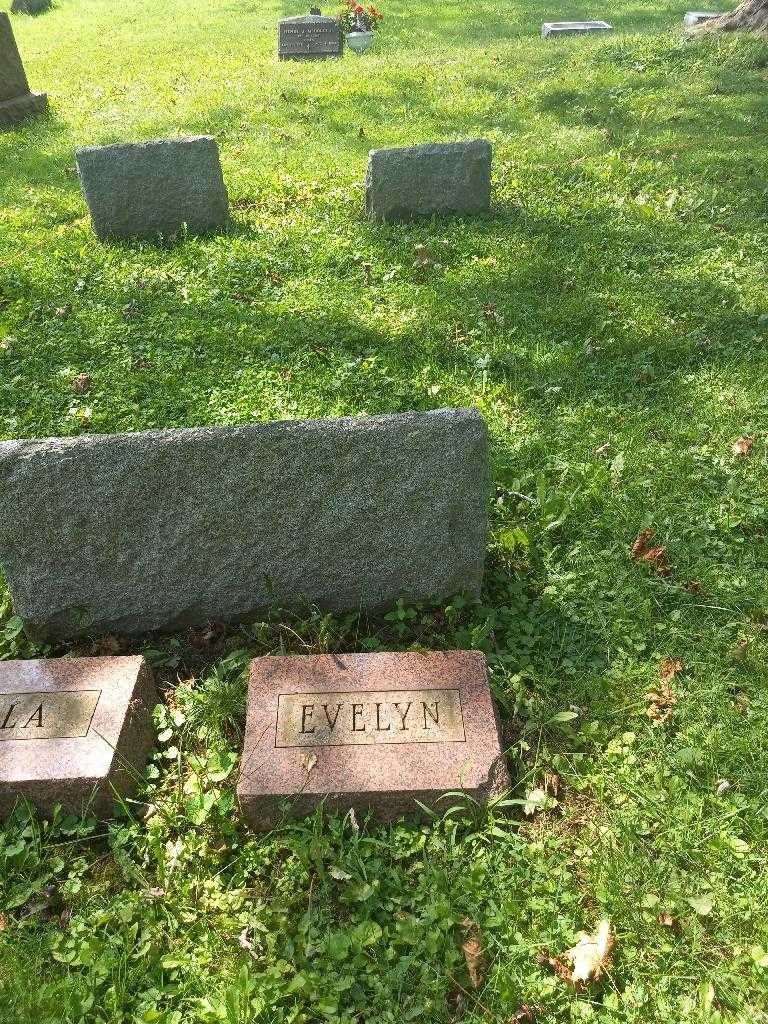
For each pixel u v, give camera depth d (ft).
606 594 11.73
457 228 23.07
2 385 16.66
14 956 7.85
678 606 11.55
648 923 8.07
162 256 21.98
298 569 11.27
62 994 7.66
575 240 22.26
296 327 18.33
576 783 9.39
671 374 16.47
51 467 10.12
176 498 10.53
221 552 11.02
